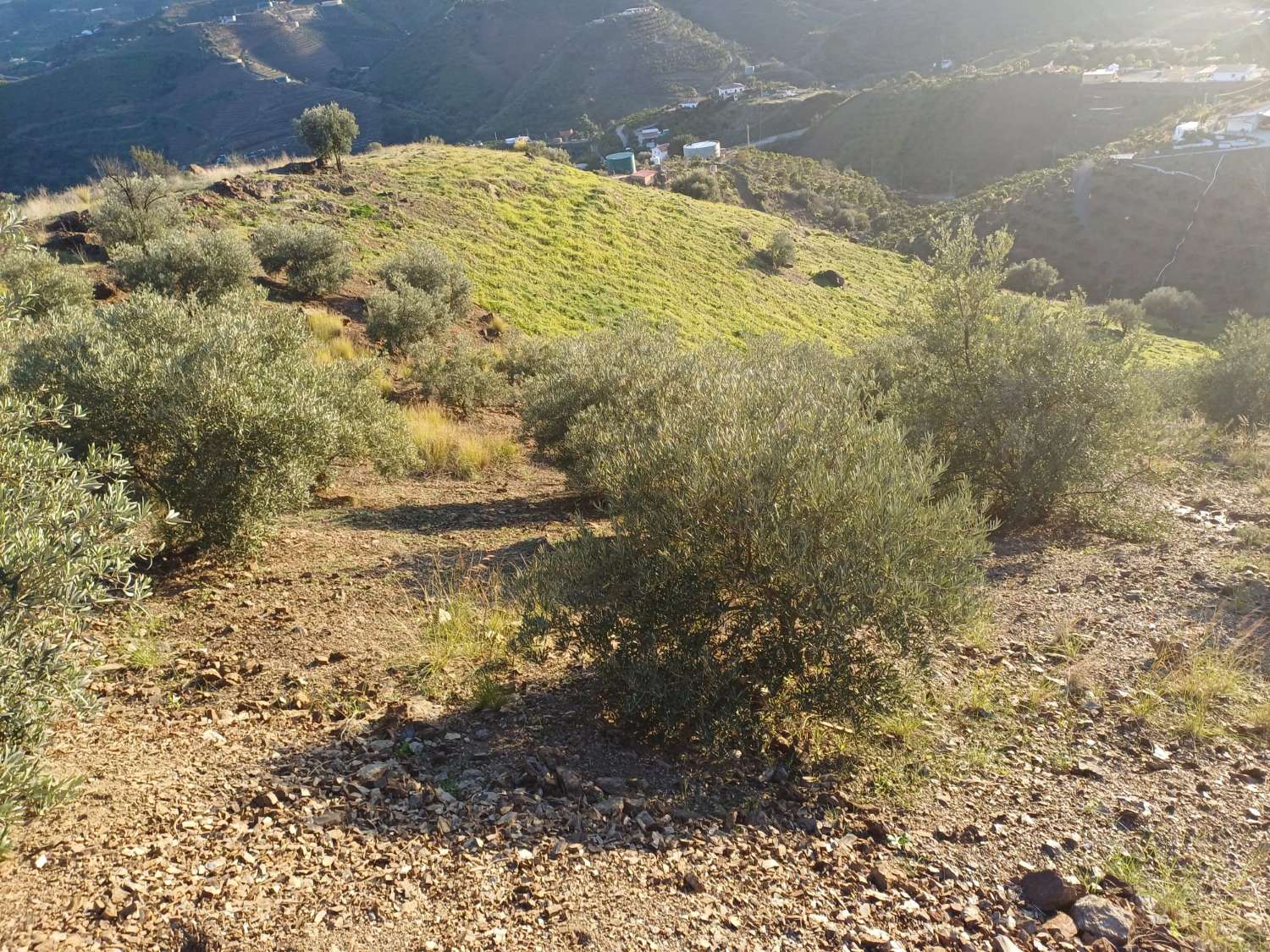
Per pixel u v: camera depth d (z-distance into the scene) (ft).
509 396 51.11
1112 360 25.21
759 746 11.34
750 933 7.72
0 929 6.86
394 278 61.98
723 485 11.68
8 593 7.46
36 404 9.68
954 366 27.48
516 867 8.52
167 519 9.45
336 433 20.61
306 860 8.43
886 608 10.94
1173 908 8.55
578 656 12.63
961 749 11.82
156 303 21.09
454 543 23.52
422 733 11.64
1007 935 7.98
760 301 100.63
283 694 12.93
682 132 412.36
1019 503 24.17
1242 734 12.35
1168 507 26.14
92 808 9.02
